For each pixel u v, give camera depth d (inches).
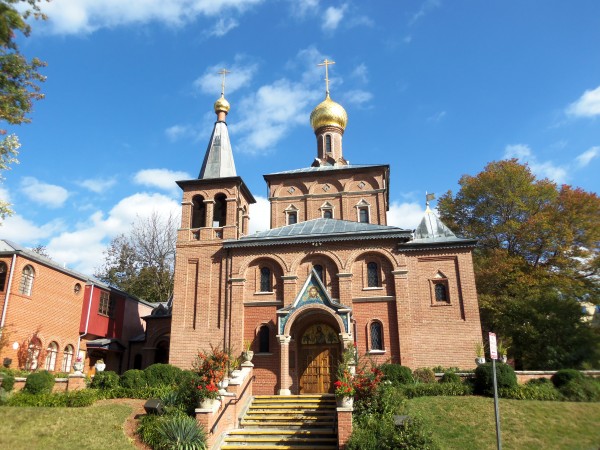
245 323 1075.3
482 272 1480.1
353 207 1413.6
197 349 1080.2
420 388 837.2
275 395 929.5
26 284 1161.4
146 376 925.8
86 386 914.1
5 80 826.2
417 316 1035.9
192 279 1155.9
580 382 820.6
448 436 667.4
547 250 1572.3
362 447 606.5
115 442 662.5
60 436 663.1
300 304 998.4
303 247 1102.4
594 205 1555.1
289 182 1481.3
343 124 1638.8
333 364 1020.5
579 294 1472.7
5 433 657.0
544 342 1012.5
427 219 1170.6
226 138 1398.9
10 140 898.1
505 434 668.7
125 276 2044.8
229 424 752.3
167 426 655.1
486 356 1085.8
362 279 1066.1
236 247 1128.8
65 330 1277.1
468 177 1769.2
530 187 1624.0
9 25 748.6
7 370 940.0
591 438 656.4
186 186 1258.0
